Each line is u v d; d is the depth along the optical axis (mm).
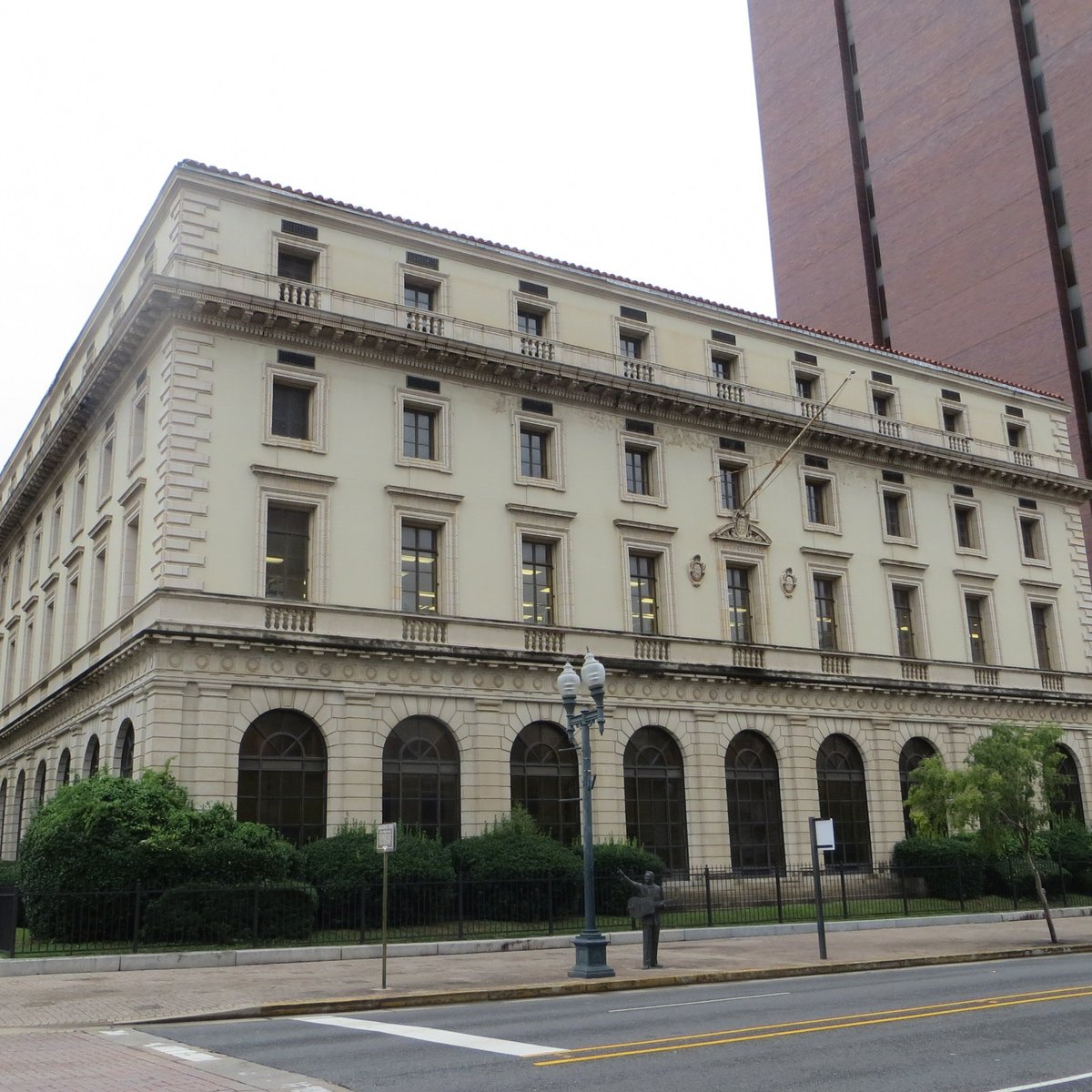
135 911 24062
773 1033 14016
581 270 40000
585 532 38000
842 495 44719
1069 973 21094
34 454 52062
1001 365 68000
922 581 46062
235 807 29906
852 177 79938
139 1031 15805
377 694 32812
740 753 39750
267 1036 15078
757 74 90562
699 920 30688
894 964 23625
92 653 36219
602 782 36094
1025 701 47344
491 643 35031
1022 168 68625
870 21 81438
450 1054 13109
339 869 28312
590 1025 15336
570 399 38750
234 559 31500
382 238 36281
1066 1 68375
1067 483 51406
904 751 44094
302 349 34094
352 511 33719
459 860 31172
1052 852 40812
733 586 41531
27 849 26406
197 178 33281
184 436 31469
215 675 30344
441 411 36188
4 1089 11461
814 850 24766
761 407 42469
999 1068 11500
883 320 76875
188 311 32219
